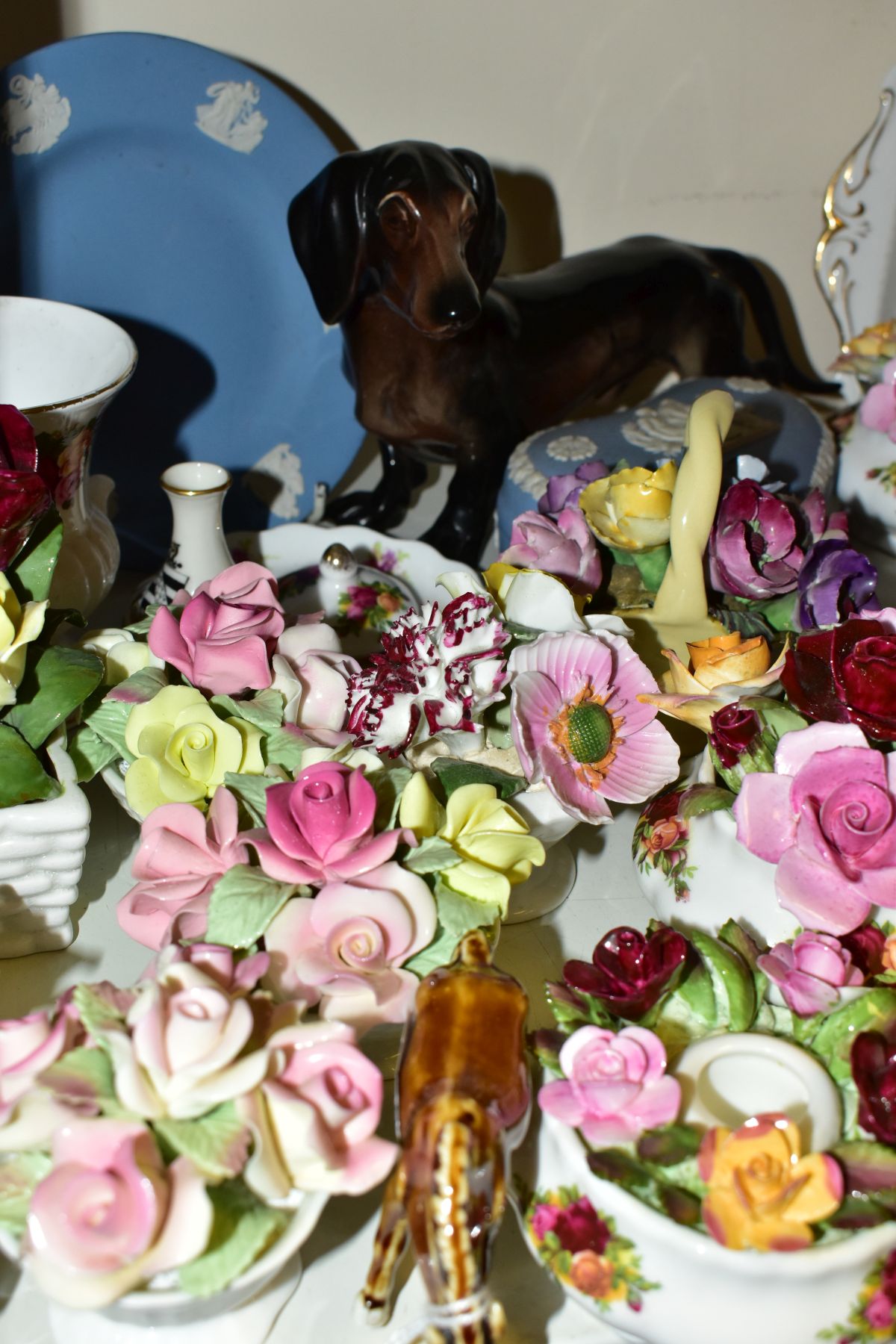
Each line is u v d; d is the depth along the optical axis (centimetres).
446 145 102
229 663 54
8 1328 44
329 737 55
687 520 58
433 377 82
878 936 48
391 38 96
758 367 102
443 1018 41
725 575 59
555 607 54
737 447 82
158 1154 36
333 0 94
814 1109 42
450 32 97
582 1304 42
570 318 87
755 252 114
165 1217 35
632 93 103
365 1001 43
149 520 90
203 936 45
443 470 104
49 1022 40
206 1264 36
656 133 106
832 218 97
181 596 61
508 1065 40
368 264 77
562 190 107
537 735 52
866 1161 40
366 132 100
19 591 55
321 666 58
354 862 44
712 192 110
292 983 44
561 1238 41
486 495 88
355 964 43
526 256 108
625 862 65
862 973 47
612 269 90
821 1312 39
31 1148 37
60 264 84
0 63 90
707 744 59
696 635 61
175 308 87
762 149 109
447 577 55
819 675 49
